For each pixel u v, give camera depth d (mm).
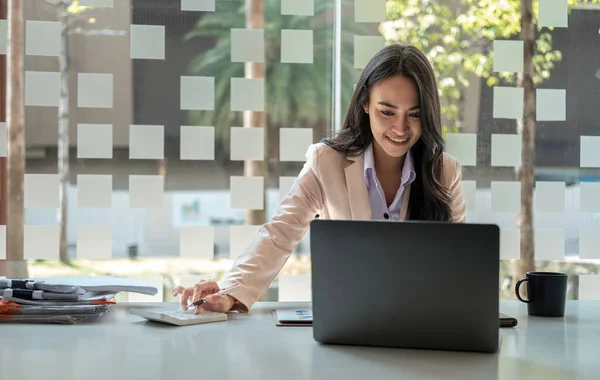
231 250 2973
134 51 2967
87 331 1568
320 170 2061
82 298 1747
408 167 2049
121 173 4020
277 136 4645
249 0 4008
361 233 1414
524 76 3580
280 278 3010
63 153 3957
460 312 1377
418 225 1387
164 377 1171
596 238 3170
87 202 2951
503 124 3691
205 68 3959
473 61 3736
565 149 3531
